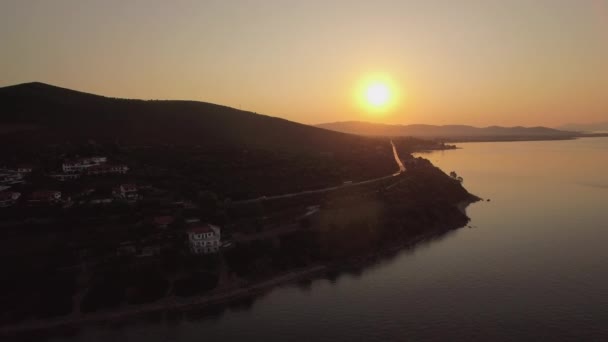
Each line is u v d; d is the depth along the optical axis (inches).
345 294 3486.7
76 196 4458.7
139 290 3417.8
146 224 4099.4
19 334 2989.7
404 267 4001.0
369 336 2851.9
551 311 3048.7
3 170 4886.8
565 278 3577.8
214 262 3850.9
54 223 3991.1
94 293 3361.2
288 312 3225.9
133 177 5108.3
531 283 3506.4
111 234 3934.5
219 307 3334.2
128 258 3718.0
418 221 5132.9
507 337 2758.4
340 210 5177.2
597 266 3804.1
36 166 5147.6
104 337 2947.8
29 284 3395.7
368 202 5536.4
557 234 4778.5
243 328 3019.2
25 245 3725.4
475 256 4188.0
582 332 2780.5
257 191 5403.5
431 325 2947.8
